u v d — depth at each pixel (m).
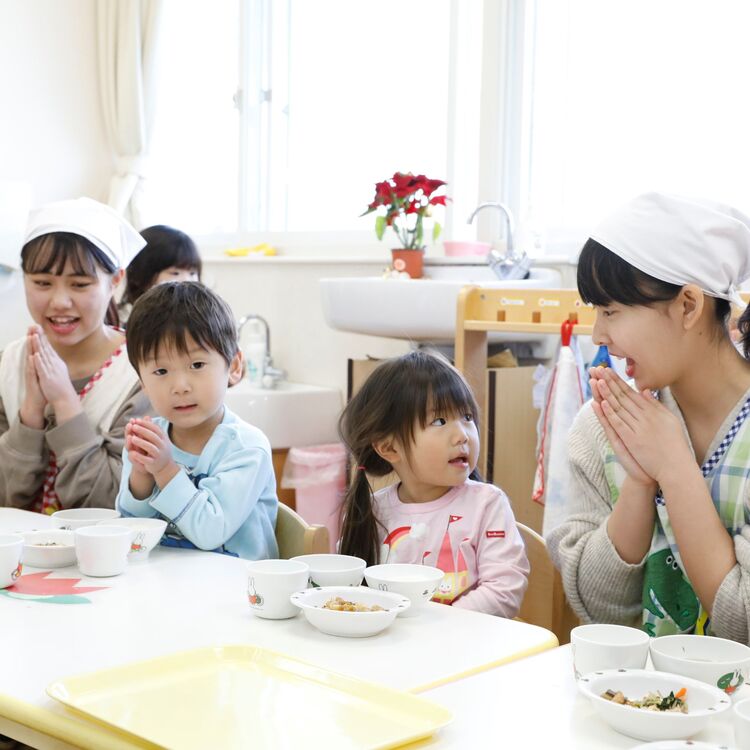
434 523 1.56
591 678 0.89
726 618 1.19
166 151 4.50
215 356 1.64
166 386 1.62
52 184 4.38
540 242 3.04
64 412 1.92
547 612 1.59
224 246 4.32
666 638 1.00
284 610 1.14
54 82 4.36
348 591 1.17
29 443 1.93
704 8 2.79
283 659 0.97
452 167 3.42
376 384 1.58
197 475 1.65
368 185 3.79
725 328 1.31
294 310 3.75
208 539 1.55
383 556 1.58
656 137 2.92
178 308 1.62
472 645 1.06
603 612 1.39
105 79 4.39
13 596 1.23
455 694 0.91
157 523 1.51
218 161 4.40
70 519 1.55
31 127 4.32
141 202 4.36
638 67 2.95
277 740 0.80
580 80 3.09
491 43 3.22
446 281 2.71
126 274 2.93
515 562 1.50
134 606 1.19
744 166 2.73
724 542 1.21
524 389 2.73
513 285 2.76
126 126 4.33
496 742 0.81
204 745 0.79
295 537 1.66
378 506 1.62
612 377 1.29
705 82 2.80
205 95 4.42
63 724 0.84
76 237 2.03
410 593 1.17
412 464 1.55
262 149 4.21
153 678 0.93
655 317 1.24
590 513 1.45
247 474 1.61
